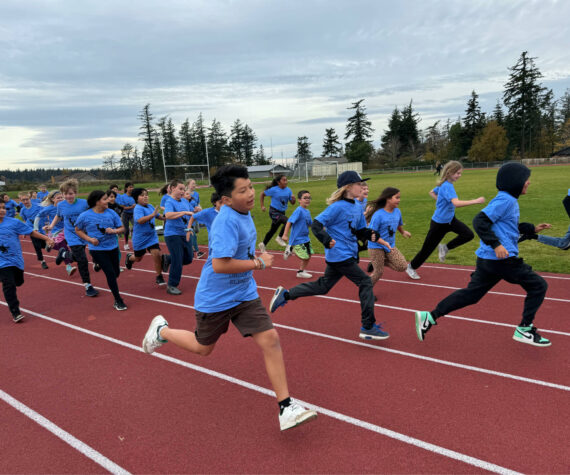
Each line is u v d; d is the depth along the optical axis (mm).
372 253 5641
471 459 2510
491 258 3711
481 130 72812
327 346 4324
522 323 3918
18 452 2791
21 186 54750
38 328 5320
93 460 2678
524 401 3105
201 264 9125
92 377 3863
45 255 11617
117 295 5922
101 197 5656
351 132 89062
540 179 26453
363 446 2686
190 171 94125
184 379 3736
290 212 17141
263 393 3441
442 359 3879
